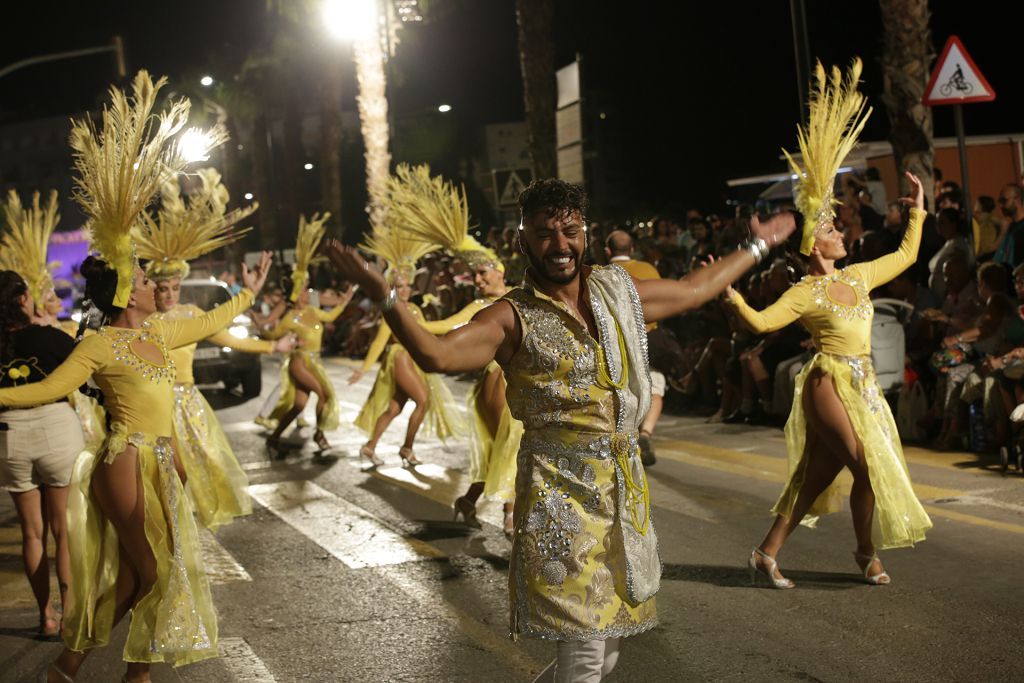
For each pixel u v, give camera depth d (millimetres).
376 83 25750
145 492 4910
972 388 9102
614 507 3500
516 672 5113
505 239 16000
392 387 10766
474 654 5371
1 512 9406
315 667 5285
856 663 4957
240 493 8148
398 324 3252
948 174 16562
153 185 5105
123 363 4949
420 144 50688
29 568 5949
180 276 7387
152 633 4852
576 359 3475
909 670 4848
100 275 5023
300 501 9164
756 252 3891
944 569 6238
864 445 5848
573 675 3492
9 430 5789
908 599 5766
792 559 6629
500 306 3520
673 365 11891
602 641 3510
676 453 10281
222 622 6016
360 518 8430
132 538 4879
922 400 9914
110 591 4938
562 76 22062
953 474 8523
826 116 5922
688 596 6016
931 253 11445
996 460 8898
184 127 5477
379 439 11539
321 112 33531
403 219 7992
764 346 11633
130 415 4973
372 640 5629
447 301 18453
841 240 5980
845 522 7441
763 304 11820
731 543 7047
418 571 6867
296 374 11438
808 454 6047
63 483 5961
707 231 15570
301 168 40750
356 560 7195
